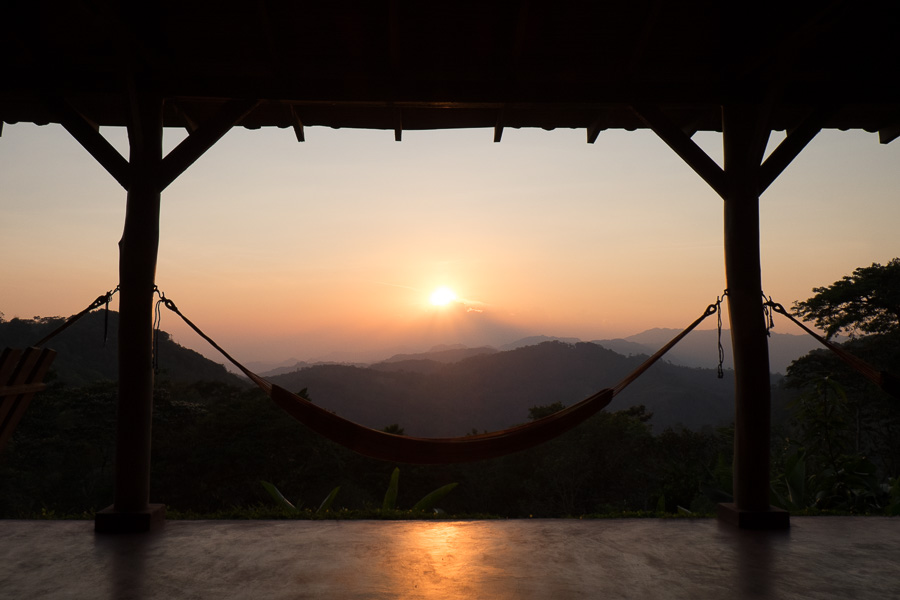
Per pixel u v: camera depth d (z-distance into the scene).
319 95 4.35
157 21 4.17
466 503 39.91
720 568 3.35
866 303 31.30
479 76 4.43
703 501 9.38
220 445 31.06
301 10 4.15
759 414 4.27
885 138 5.38
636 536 4.03
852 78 4.48
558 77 4.45
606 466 35.53
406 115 5.41
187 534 4.01
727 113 4.45
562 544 3.83
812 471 6.88
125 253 4.06
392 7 3.99
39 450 33.34
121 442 4.05
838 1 3.35
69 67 4.26
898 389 3.75
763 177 4.38
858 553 3.64
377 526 4.30
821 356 31.88
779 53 3.95
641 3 4.20
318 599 2.84
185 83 4.25
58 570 3.25
